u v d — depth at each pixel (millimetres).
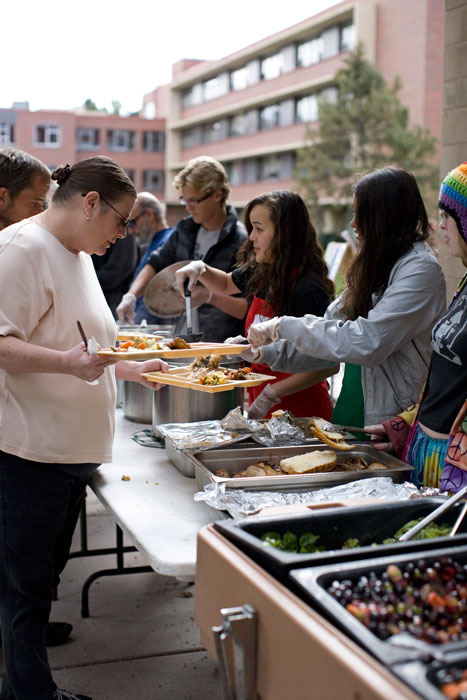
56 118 42625
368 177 2180
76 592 3281
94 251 2010
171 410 2404
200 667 2691
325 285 2744
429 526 1442
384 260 2170
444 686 884
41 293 1867
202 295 3303
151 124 45125
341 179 24391
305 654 1022
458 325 1858
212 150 42188
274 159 37531
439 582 1132
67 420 1945
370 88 24016
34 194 2260
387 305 2055
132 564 3586
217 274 3314
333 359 2100
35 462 1935
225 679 1186
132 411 2912
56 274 1903
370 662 934
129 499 1954
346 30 33219
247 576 1184
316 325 2109
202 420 2375
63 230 1953
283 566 1160
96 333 1995
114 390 2111
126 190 1952
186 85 44219
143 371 2393
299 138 35438
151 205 5141
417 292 2053
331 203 25094
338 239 23625
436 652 937
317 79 33438
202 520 1788
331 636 997
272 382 2791
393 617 1042
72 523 2238
